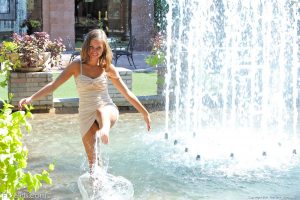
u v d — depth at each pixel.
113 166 5.70
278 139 7.18
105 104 4.83
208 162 5.91
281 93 10.40
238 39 11.57
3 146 3.25
